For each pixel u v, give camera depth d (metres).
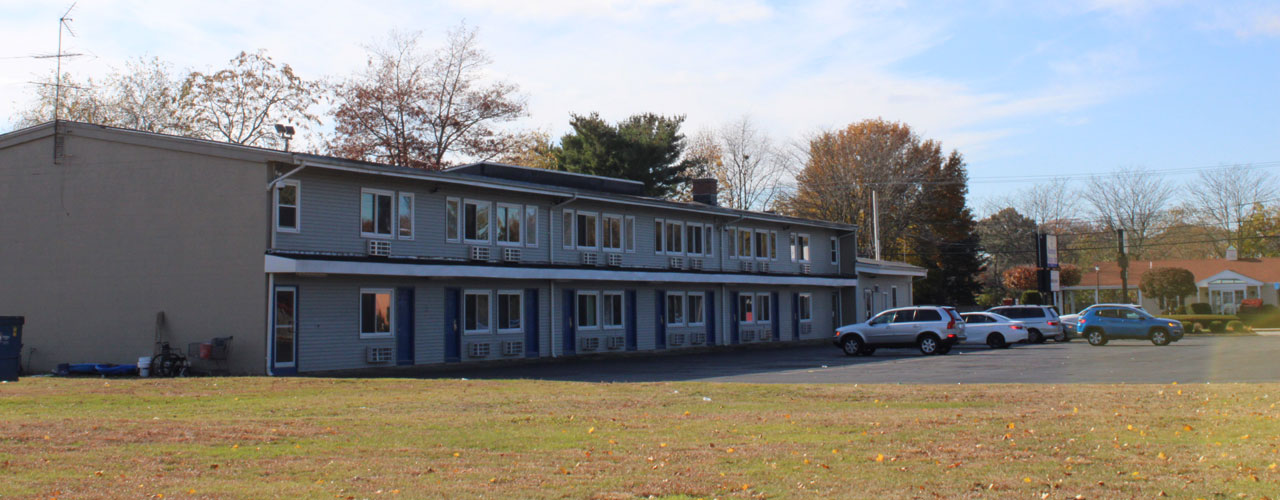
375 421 14.52
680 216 42.75
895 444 12.15
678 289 42.19
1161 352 36.19
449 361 31.77
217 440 12.38
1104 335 42.84
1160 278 72.31
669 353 40.09
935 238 79.69
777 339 48.44
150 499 8.86
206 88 54.88
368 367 29.09
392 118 58.69
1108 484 9.62
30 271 29.27
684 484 9.74
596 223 38.28
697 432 13.38
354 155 57.19
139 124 54.25
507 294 34.12
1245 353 34.72
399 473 10.30
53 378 23.84
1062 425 13.73
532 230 35.34
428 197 31.44
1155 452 11.40
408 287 30.59
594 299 37.88
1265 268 76.50
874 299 57.03
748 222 47.19
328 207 28.16
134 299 27.84
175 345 27.17
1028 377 24.53
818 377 25.12
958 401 17.23
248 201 26.56
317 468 10.56
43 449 11.41
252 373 26.06
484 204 33.50
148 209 27.92
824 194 74.12
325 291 27.95
